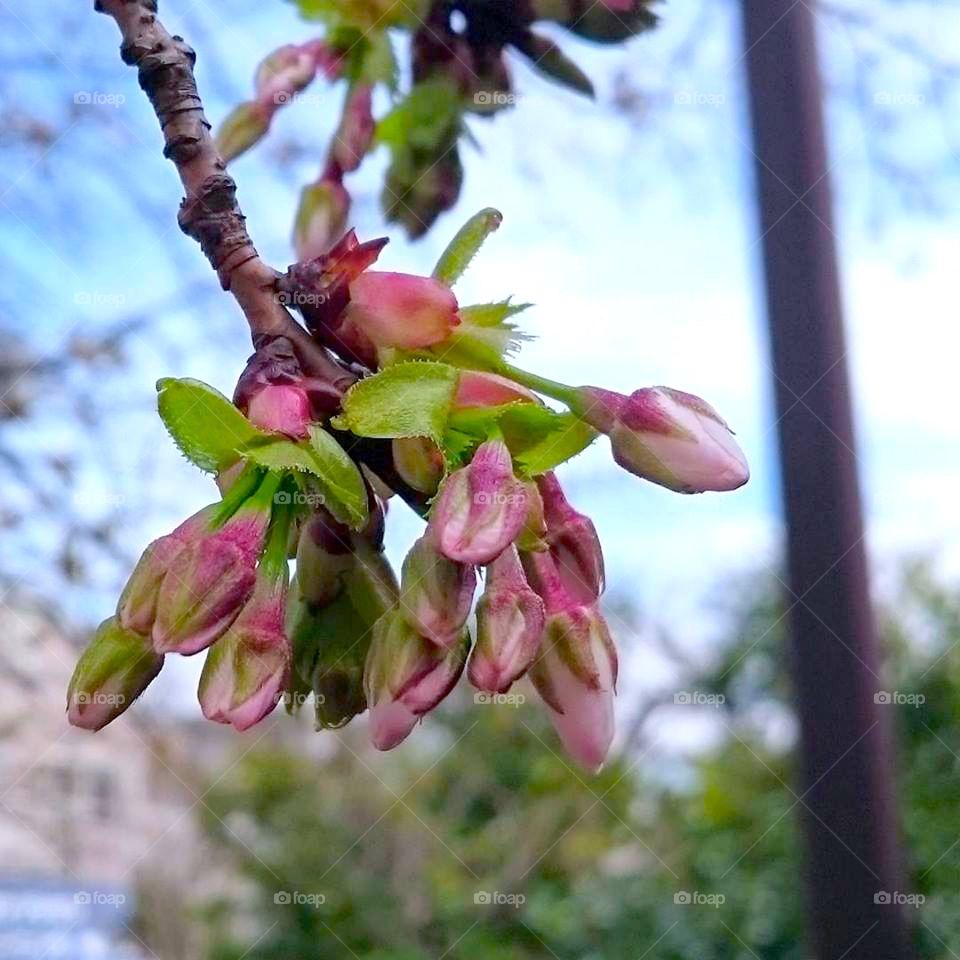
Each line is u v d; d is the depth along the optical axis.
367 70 0.20
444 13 0.20
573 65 0.20
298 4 0.20
